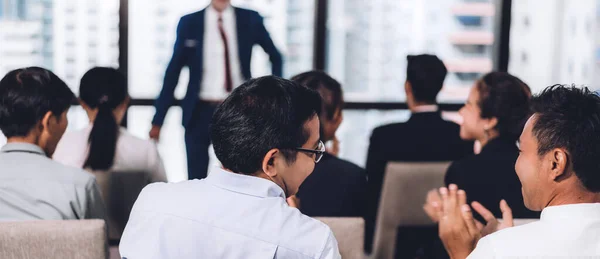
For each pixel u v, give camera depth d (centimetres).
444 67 324
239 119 144
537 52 506
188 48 444
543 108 146
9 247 187
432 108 327
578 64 506
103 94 296
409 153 323
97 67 301
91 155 295
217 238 143
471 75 507
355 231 197
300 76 272
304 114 146
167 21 475
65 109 224
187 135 454
